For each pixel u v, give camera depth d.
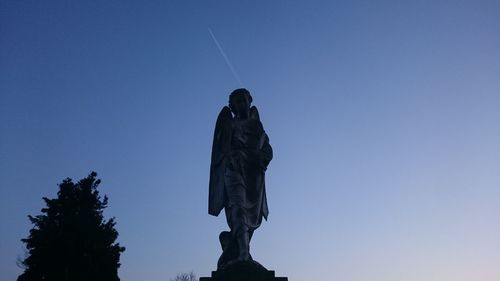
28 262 61.72
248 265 27.61
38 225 64.69
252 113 33.88
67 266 60.94
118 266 65.06
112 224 68.12
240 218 30.11
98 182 70.31
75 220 63.44
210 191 31.83
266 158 32.09
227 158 31.59
